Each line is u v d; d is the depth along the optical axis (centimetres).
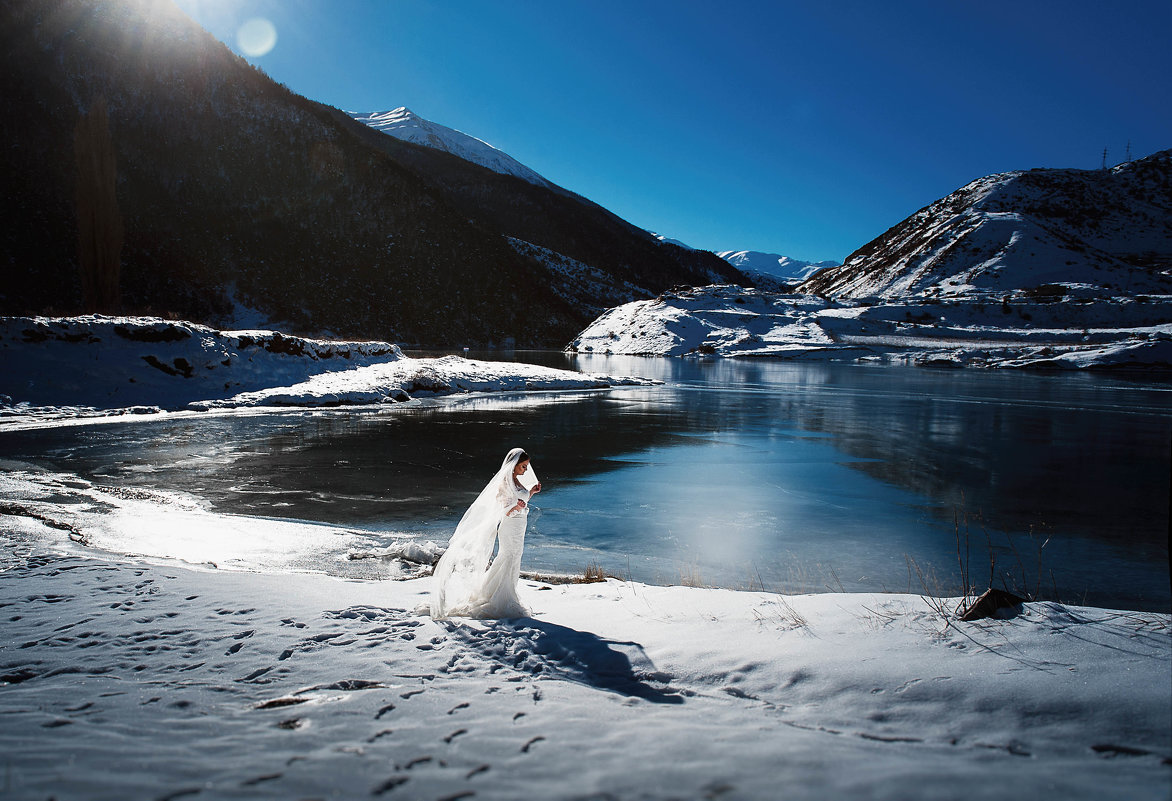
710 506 1012
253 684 359
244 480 1126
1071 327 6562
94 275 3616
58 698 333
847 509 994
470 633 459
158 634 444
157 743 273
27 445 1372
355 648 424
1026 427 1870
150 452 1345
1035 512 979
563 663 404
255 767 247
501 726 294
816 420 2003
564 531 879
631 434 1716
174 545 755
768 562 750
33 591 539
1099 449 1523
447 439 1588
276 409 2064
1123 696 306
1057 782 230
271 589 560
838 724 305
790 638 419
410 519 909
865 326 6562
